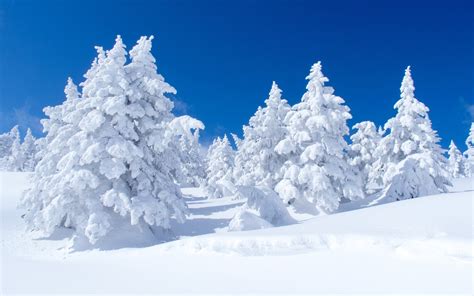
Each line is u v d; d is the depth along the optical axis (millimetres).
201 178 67312
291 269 8836
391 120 33562
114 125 21656
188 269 9273
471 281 7027
